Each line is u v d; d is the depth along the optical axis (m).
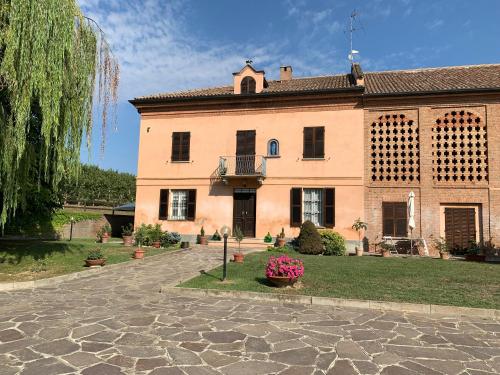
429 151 17.55
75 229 24.23
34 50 9.25
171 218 20.59
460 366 4.41
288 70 23.75
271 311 7.00
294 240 18.11
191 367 4.32
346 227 18.12
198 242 19.67
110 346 4.98
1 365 4.33
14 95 9.29
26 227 21.69
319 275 10.23
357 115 18.64
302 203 18.91
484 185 16.84
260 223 19.19
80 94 10.91
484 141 17.06
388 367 4.36
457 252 16.88
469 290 8.46
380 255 16.30
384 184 17.97
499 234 16.45
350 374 4.16
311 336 5.49
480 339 5.43
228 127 20.27
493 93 16.97
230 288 8.64
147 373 4.14
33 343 5.09
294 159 19.17
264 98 19.66
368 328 5.93
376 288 8.59
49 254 13.89
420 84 18.98
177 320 6.30
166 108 21.20
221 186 20.05
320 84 20.84
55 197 17.17
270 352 4.82
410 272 10.94
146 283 9.87
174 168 20.80
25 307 7.24
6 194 10.10
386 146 18.22
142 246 17.77
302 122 19.30
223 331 5.69
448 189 17.22
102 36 11.55
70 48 9.99
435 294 8.01
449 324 6.21
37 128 11.38
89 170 41.25
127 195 45.78
